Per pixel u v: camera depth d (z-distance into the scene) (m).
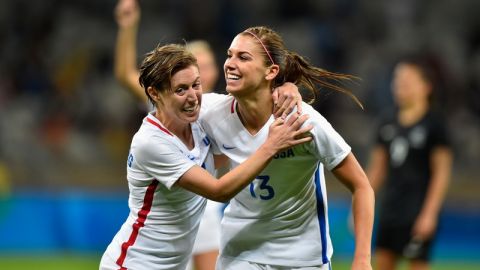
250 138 14.92
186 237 15.50
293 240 15.45
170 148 14.55
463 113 55.53
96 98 55.06
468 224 42.69
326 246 15.62
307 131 13.91
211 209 20.69
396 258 26.56
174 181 14.55
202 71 21.62
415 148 26.17
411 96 26.50
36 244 41.16
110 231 41.22
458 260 42.16
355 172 14.72
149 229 15.18
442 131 25.98
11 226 40.94
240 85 14.33
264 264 15.54
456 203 44.16
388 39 61.38
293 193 15.09
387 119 27.14
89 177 48.16
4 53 56.84
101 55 58.69
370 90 55.56
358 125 52.50
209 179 14.27
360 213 14.67
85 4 61.66
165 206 15.07
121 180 48.31
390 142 26.83
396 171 26.50
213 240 20.69
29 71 56.09
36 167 48.09
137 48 57.62
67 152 50.47
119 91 54.91
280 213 15.26
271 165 14.73
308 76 15.24
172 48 14.52
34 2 59.94
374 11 62.75
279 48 14.56
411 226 25.92
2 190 41.22
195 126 15.26
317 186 15.39
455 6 64.56
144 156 14.70
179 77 14.23
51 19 59.84
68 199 41.59
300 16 62.28
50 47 58.31
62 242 41.31
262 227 15.45
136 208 15.33
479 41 62.84
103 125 53.25
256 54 14.33
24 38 58.28
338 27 61.81
